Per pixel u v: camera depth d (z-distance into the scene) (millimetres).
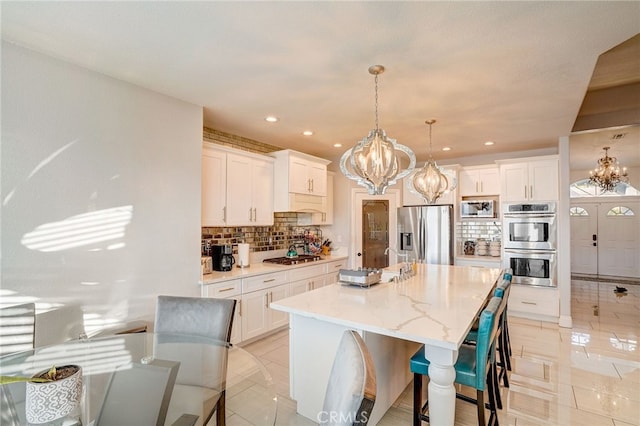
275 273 3896
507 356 2949
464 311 2072
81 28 1858
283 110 3232
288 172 4273
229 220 3699
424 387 2686
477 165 5297
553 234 4441
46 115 2141
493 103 3033
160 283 2760
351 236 5523
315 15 1745
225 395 1807
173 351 1966
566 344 3680
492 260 4914
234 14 1735
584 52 2123
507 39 1974
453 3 1647
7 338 1832
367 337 2020
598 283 7398
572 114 3342
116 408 1445
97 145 2385
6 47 1980
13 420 1225
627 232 8125
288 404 2412
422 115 3373
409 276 3250
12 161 2002
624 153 6301
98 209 2383
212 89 2715
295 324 2309
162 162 2795
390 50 2102
